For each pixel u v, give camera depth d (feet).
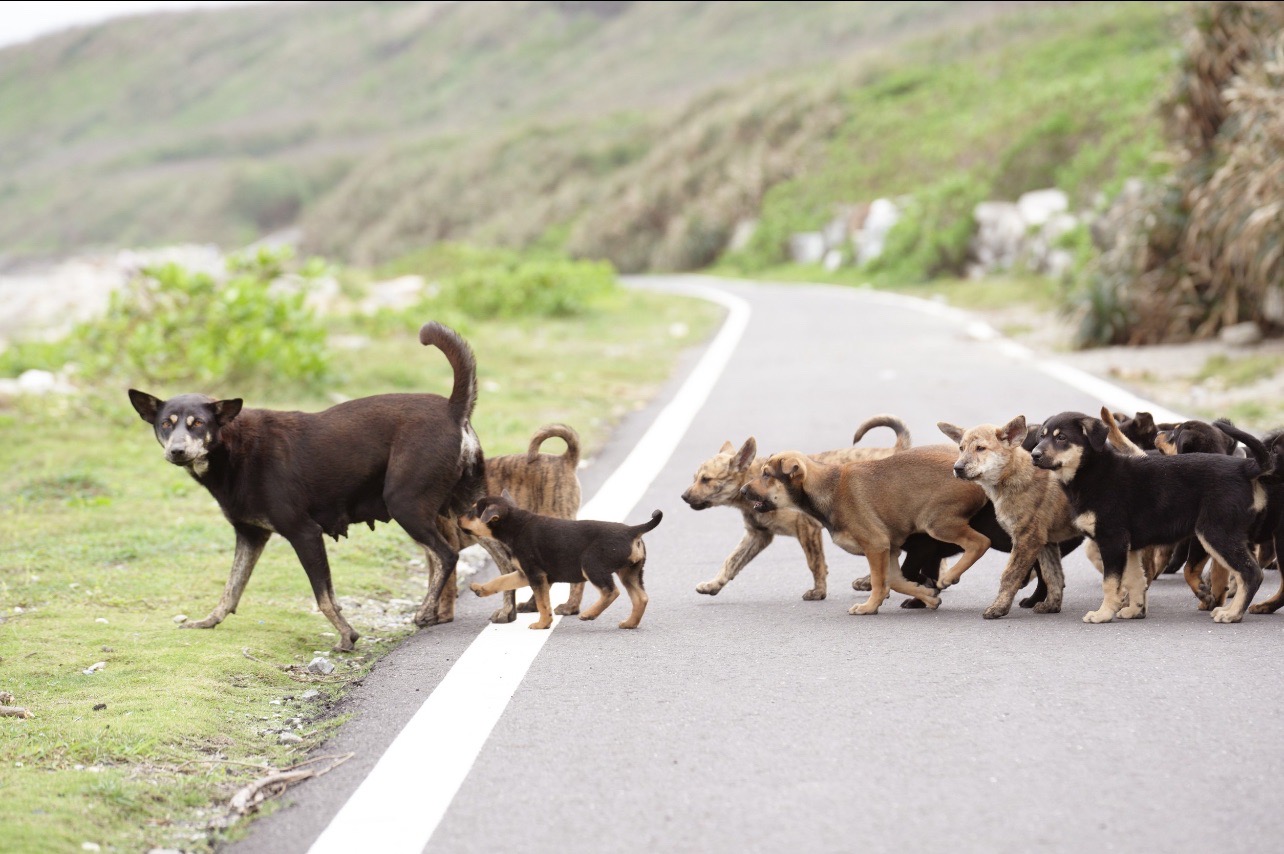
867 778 18.21
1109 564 26.12
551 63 490.90
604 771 18.85
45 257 405.59
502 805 17.85
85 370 59.31
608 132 321.32
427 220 320.50
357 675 24.48
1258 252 63.72
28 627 26.68
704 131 250.57
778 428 49.16
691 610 28.25
